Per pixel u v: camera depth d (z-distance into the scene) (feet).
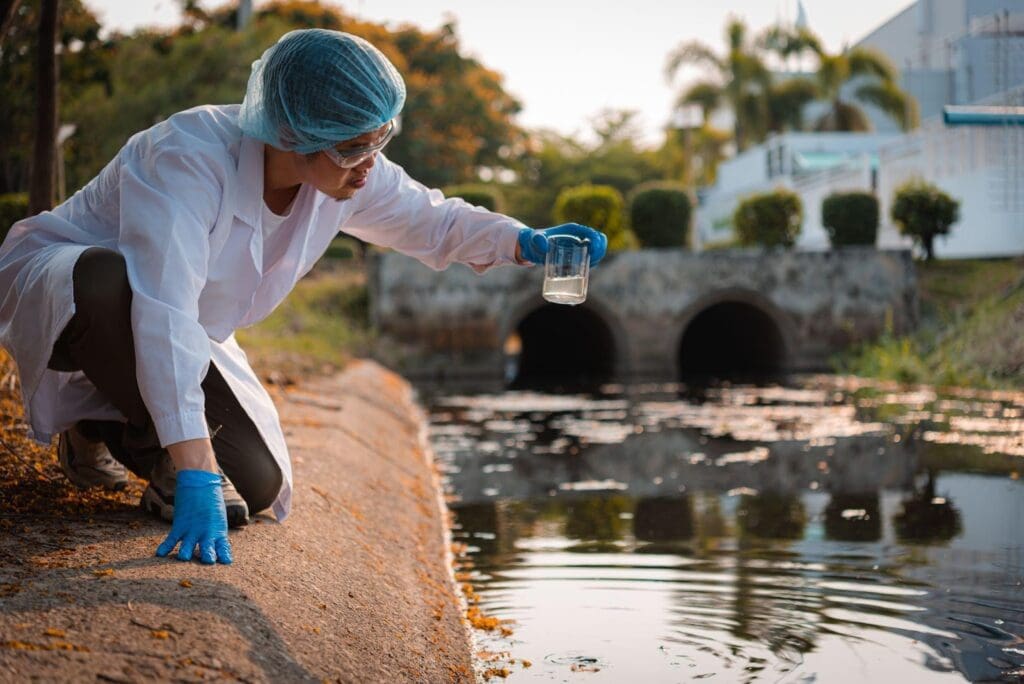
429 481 19.57
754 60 112.88
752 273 57.16
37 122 16.06
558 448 24.72
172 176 7.89
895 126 114.11
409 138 108.37
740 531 14.11
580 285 8.96
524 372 68.95
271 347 38.22
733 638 9.10
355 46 7.64
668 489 18.13
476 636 9.30
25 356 8.45
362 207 9.31
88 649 5.84
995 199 53.06
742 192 111.65
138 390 8.48
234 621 6.73
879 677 7.98
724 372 58.85
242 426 9.21
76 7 33.32
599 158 162.81
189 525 7.75
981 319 42.42
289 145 7.89
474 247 9.64
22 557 7.57
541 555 12.96
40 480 10.41
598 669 8.32
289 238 8.75
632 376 55.67
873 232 60.49
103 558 7.69
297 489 11.81
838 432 25.90
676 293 57.21
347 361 42.83
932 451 21.45
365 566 10.00
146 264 7.73
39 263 8.35
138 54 70.54
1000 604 9.94
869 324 57.11
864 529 13.84
